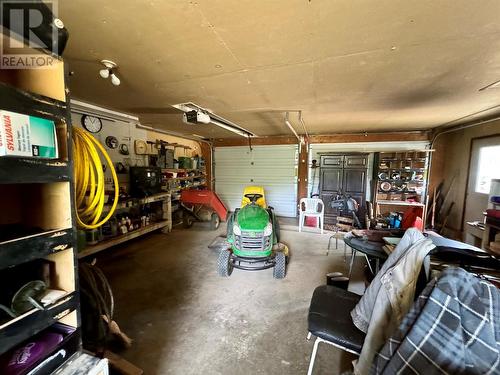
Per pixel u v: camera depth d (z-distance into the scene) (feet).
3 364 3.01
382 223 16.33
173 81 7.90
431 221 16.67
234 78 7.59
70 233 3.43
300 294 8.53
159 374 5.18
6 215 3.71
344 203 16.16
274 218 12.23
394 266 4.25
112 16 4.36
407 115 12.84
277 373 5.22
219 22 4.58
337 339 4.36
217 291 8.72
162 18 4.43
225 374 5.18
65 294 3.38
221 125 15.43
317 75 7.33
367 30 4.83
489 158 12.63
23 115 2.74
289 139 21.66
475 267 5.06
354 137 19.65
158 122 15.21
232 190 24.11
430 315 2.95
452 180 15.64
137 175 13.56
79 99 10.20
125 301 8.03
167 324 6.84
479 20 4.46
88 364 3.40
